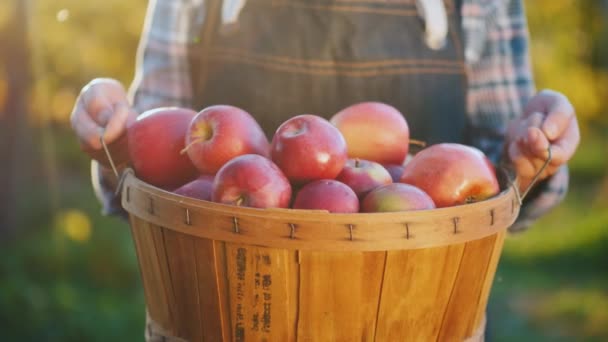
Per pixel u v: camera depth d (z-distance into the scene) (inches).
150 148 48.9
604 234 247.3
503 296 204.7
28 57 197.9
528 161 50.4
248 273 39.5
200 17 63.2
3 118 197.3
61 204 223.8
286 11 62.0
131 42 245.1
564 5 316.5
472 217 40.5
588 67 342.0
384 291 39.6
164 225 41.0
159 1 65.1
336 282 38.9
